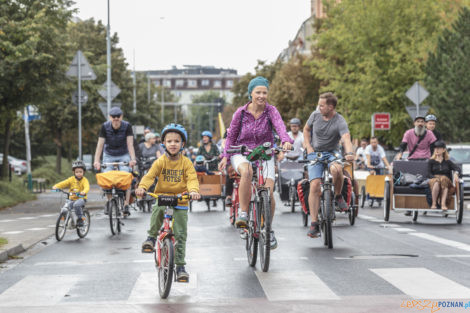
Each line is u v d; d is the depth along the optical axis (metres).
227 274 8.53
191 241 12.25
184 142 7.61
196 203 24.89
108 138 14.78
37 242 12.78
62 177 47.06
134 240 12.82
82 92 27.86
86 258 10.38
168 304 6.87
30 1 25.98
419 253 10.14
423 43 40.31
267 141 9.23
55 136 50.25
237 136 9.25
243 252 10.66
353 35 43.03
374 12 42.12
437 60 30.14
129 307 6.76
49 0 26.28
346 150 10.99
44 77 26.53
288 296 7.12
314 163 10.95
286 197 19.27
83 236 13.45
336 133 11.24
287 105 58.00
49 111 48.38
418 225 14.82
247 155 8.92
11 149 58.94
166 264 7.12
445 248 10.74
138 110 72.25
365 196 21.44
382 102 41.66
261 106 9.09
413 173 15.38
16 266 9.68
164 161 7.55
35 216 20.17
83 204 13.34
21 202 27.33
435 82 29.88
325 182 10.89
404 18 42.03
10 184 28.89
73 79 27.84
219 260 9.77
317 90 57.34
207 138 21.38
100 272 8.96
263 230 8.70
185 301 6.99
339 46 45.62
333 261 9.42
